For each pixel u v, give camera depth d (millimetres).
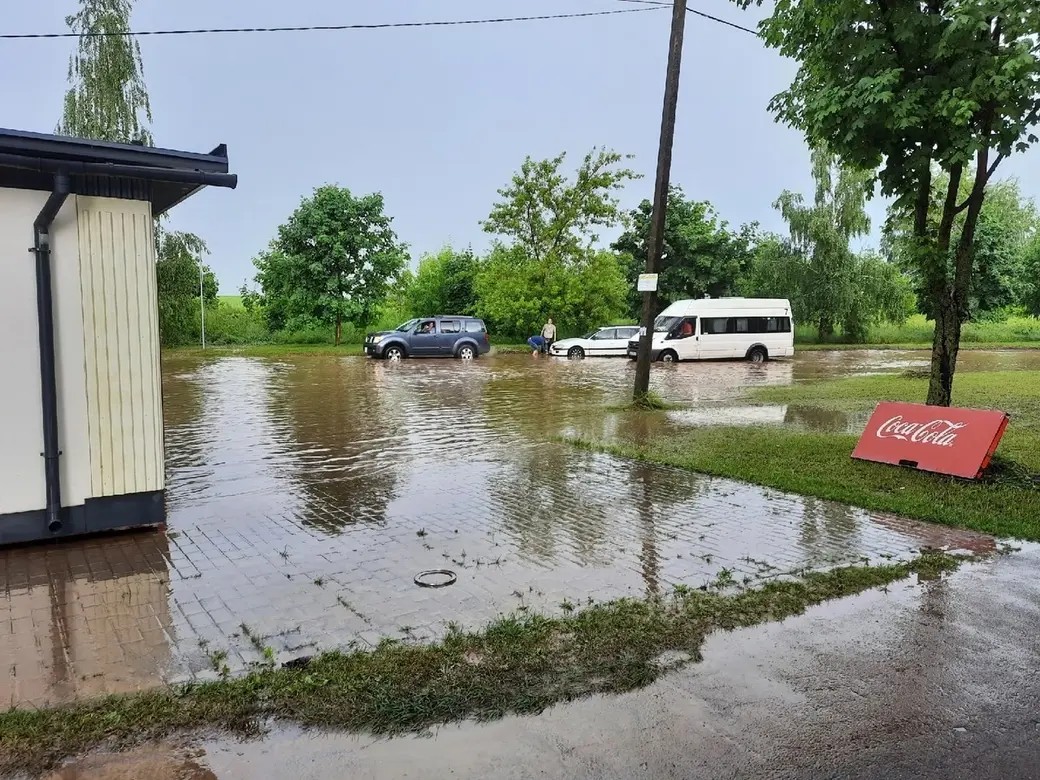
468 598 4965
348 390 18672
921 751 3250
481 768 3100
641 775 3062
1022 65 7121
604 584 5246
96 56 30344
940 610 4789
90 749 3207
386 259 38375
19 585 5199
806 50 9227
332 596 5000
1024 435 10992
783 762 3160
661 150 14016
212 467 9328
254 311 43125
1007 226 49875
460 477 8758
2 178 5582
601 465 9469
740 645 4277
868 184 9422
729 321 30250
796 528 6641
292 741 3287
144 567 5578
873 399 16641
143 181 6148
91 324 6051
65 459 6039
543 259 36906
